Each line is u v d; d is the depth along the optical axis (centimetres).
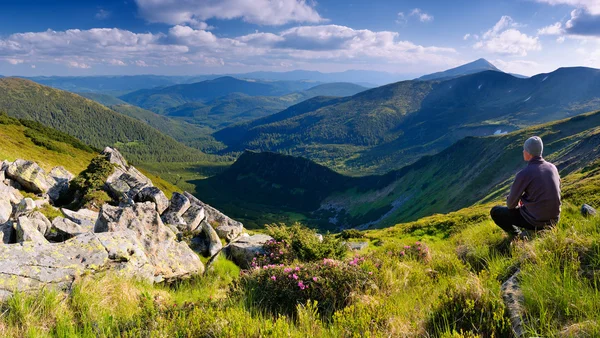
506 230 820
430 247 1046
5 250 642
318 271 675
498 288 453
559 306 369
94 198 2308
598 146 9044
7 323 486
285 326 448
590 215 701
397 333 420
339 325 446
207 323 462
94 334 466
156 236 1118
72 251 719
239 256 1291
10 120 11125
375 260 800
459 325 410
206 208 1866
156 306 592
